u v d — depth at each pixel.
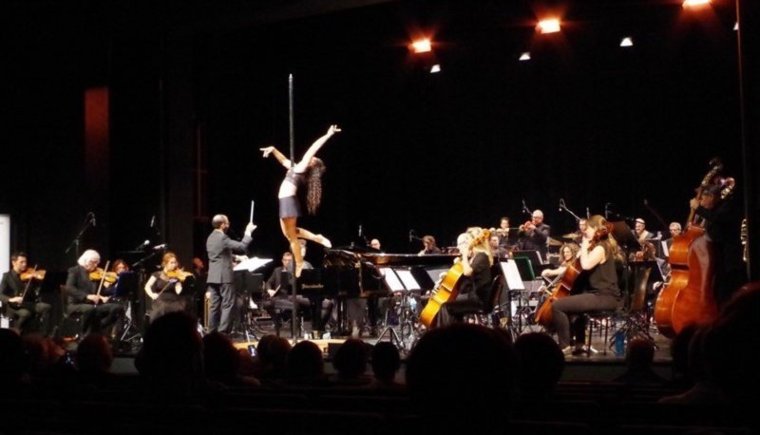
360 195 15.35
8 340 3.35
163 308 9.39
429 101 14.79
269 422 2.45
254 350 9.16
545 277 9.73
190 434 2.27
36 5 11.33
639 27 12.30
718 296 7.13
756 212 6.89
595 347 8.80
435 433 1.31
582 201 13.75
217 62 13.52
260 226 15.07
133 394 3.28
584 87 13.59
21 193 12.96
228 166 14.63
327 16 12.41
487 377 1.30
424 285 8.95
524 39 12.70
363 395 3.23
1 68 12.69
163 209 11.34
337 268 9.18
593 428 2.15
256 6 10.00
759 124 6.96
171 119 11.32
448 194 14.77
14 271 11.17
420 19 11.91
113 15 10.98
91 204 12.12
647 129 13.18
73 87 12.58
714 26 12.11
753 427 1.17
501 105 14.28
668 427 2.03
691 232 7.30
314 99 15.12
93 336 4.19
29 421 2.53
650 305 9.55
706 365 1.21
